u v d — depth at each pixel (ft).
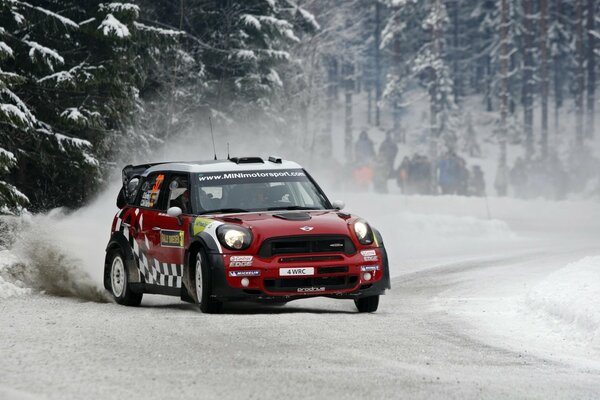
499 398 50.70
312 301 98.27
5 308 87.92
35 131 162.09
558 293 86.02
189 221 87.71
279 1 287.48
